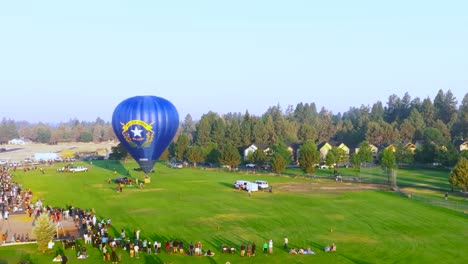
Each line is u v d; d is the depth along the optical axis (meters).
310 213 61.56
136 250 42.50
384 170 118.25
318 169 127.81
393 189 84.31
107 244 46.19
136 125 87.50
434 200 70.81
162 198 75.12
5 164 141.50
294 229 52.72
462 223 55.03
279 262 40.34
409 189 85.12
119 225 55.34
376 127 193.75
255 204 68.81
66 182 96.94
